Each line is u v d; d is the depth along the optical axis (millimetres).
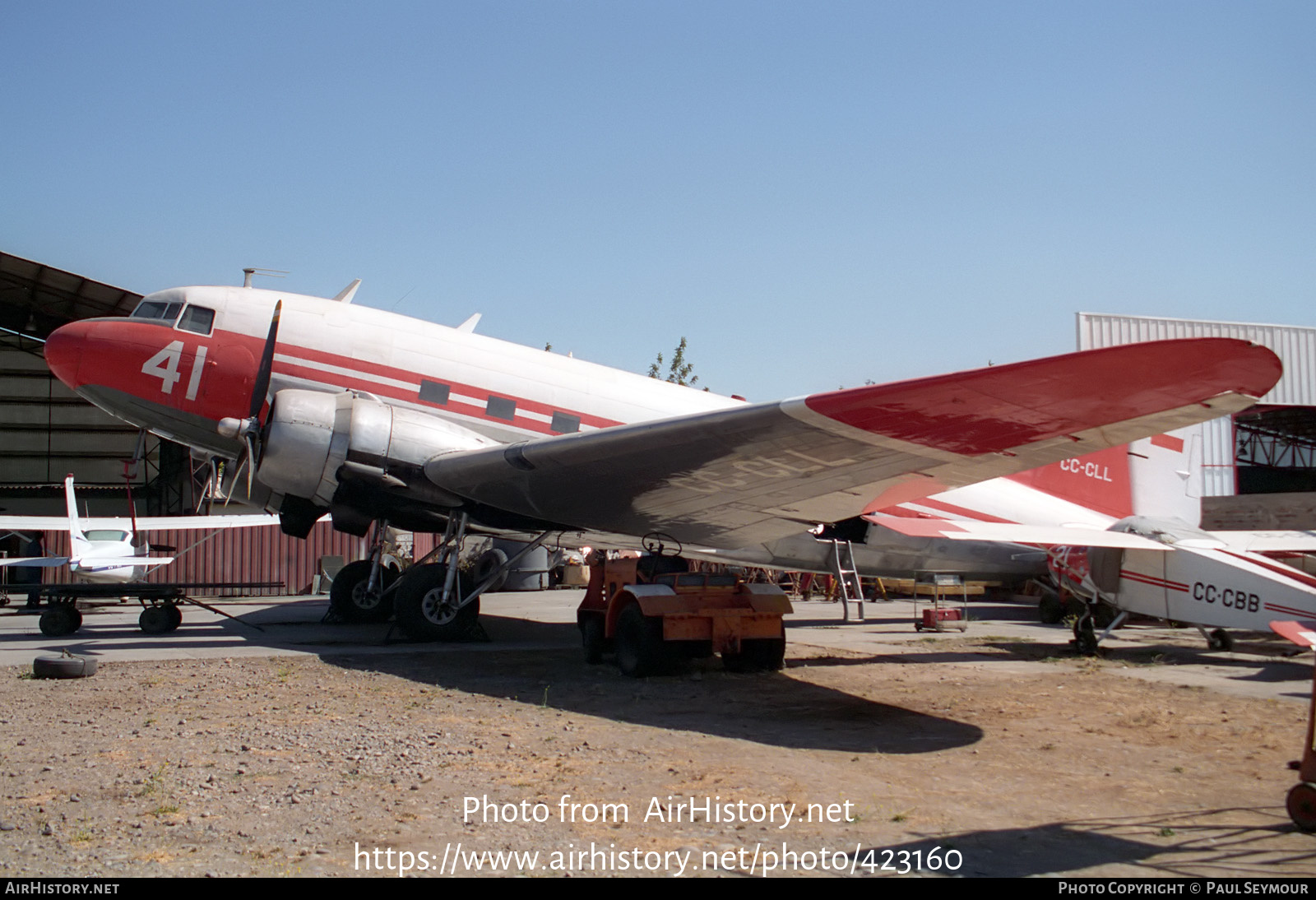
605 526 11781
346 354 12461
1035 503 14781
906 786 5406
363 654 11000
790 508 10000
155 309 12641
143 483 34938
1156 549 10914
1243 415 30141
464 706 7789
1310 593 9852
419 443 11547
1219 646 12109
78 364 12414
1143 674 9938
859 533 12961
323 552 23938
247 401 12430
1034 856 4227
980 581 16750
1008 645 12688
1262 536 12039
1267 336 25844
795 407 7148
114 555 16391
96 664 9234
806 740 6645
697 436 8180
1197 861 4172
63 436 34781
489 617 16812
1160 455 15016
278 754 5961
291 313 12539
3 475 34094
